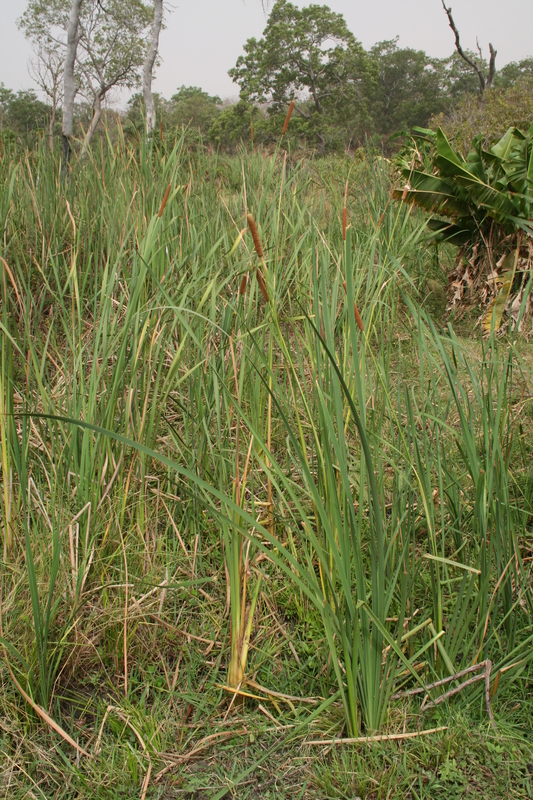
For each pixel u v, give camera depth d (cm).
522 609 243
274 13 3812
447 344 485
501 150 566
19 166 502
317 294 222
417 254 585
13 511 276
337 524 195
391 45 6291
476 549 235
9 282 409
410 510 227
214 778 196
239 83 4122
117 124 562
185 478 303
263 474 327
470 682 205
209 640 245
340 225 518
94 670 235
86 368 380
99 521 273
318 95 3956
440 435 292
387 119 6191
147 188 493
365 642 194
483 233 571
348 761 196
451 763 194
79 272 436
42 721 212
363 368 237
